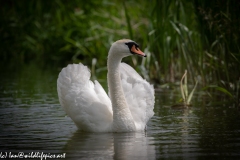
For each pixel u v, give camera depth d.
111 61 11.28
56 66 25.41
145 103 11.69
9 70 23.52
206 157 8.91
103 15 27.42
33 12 32.28
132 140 10.24
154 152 9.27
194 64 16.75
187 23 17.17
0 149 9.54
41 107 13.99
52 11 32.09
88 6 30.22
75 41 29.58
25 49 31.25
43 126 11.66
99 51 27.34
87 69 11.95
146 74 18.91
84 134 10.88
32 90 17.09
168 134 10.76
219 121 12.04
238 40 14.46
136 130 11.12
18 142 10.09
